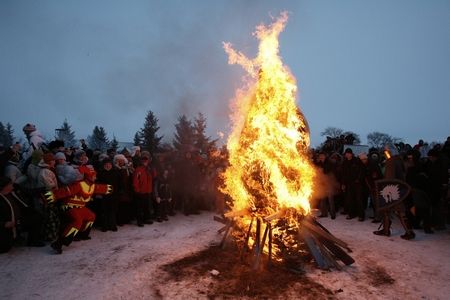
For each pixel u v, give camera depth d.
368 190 10.19
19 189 6.86
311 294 4.61
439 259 6.06
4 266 5.59
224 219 6.60
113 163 8.73
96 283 4.91
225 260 5.73
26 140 9.29
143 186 8.66
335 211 10.97
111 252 6.30
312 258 5.78
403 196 7.32
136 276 5.12
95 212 8.53
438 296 4.66
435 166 8.20
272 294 4.59
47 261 5.83
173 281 4.95
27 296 4.53
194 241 7.00
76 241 7.13
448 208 9.13
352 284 4.95
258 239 5.63
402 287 4.90
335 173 10.22
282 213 5.76
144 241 7.07
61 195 6.57
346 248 5.99
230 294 4.58
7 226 6.23
